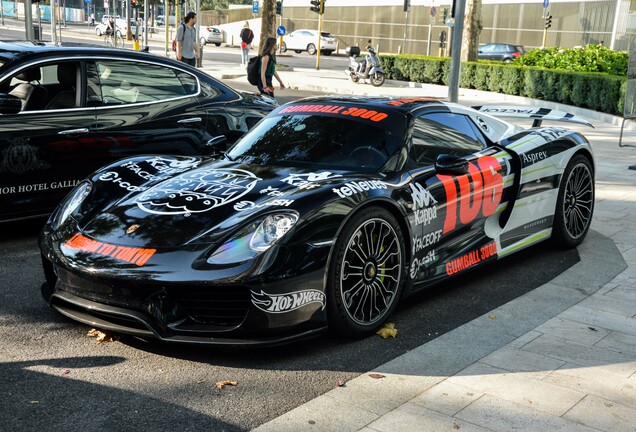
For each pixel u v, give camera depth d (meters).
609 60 19.64
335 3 50.06
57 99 5.91
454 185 4.54
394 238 4.06
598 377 3.55
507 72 20.23
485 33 42.31
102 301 3.67
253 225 3.63
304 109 4.96
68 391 3.32
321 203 3.73
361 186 3.96
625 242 6.05
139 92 6.36
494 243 5.02
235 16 57.38
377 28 47.56
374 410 3.18
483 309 4.53
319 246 3.65
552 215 5.57
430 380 3.49
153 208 3.94
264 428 3.01
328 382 3.47
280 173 4.23
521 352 3.84
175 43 16.30
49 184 5.82
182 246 3.60
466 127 5.06
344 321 3.84
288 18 53.62
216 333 3.56
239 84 21.69
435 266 4.49
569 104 18.03
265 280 3.48
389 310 4.11
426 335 4.10
